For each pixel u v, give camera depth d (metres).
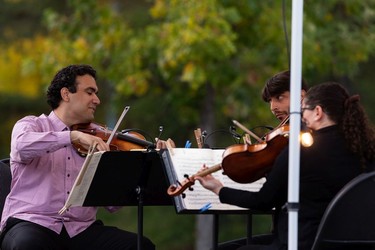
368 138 9.58
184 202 10.30
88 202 10.79
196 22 22.00
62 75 11.84
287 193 9.62
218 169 9.88
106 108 33.00
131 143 12.17
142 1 29.50
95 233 11.67
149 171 10.73
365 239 9.42
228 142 27.72
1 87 36.31
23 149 11.20
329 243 9.59
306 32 23.23
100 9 24.58
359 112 9.62
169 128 28.53
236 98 24.14
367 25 25.56
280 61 23.70
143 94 26.61
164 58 22.89
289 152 9.24
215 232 11.20
